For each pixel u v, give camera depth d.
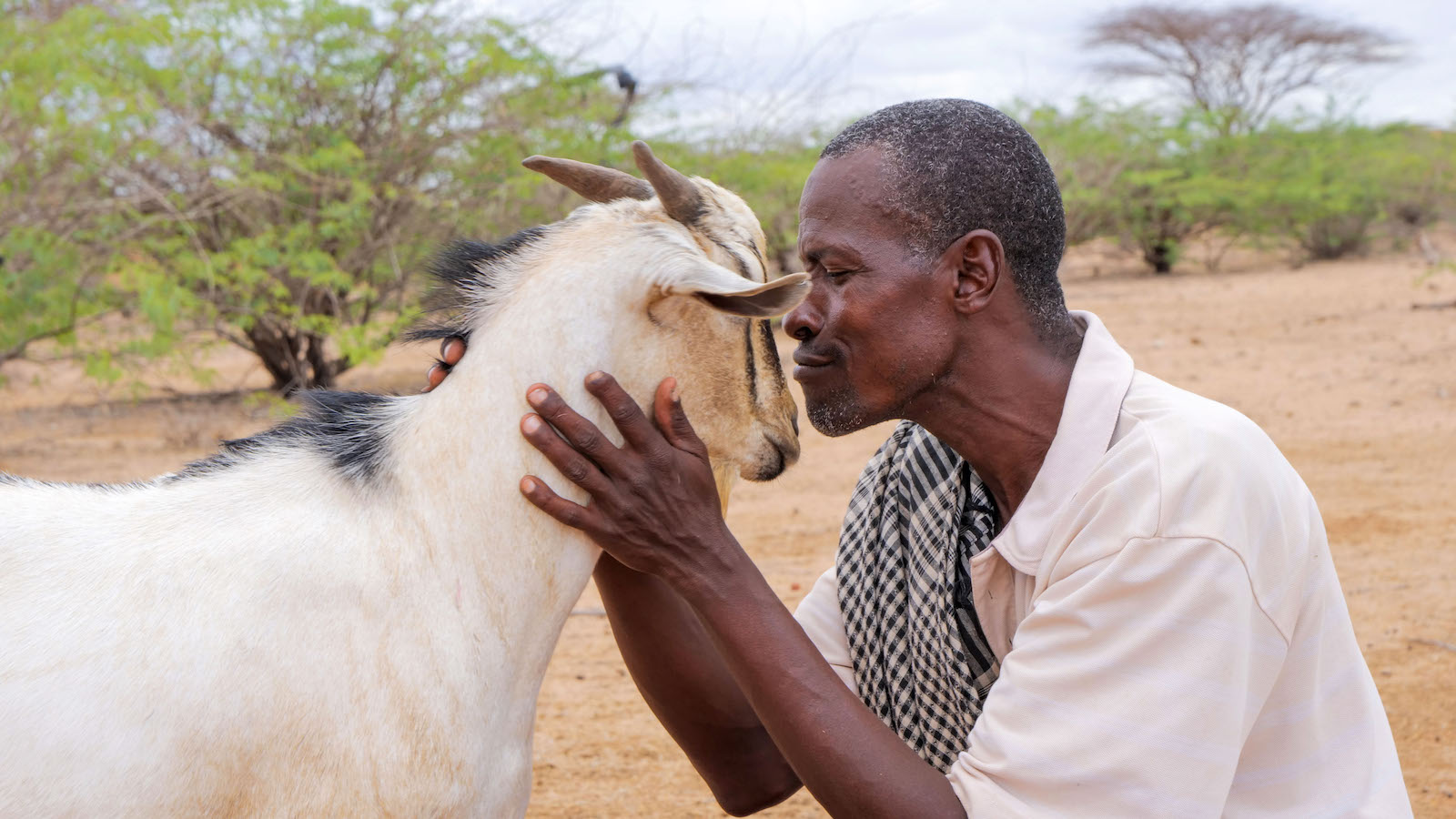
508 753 2.04
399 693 1.88
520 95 11.60
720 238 2.13
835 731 1.90
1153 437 1.87
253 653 1.80
